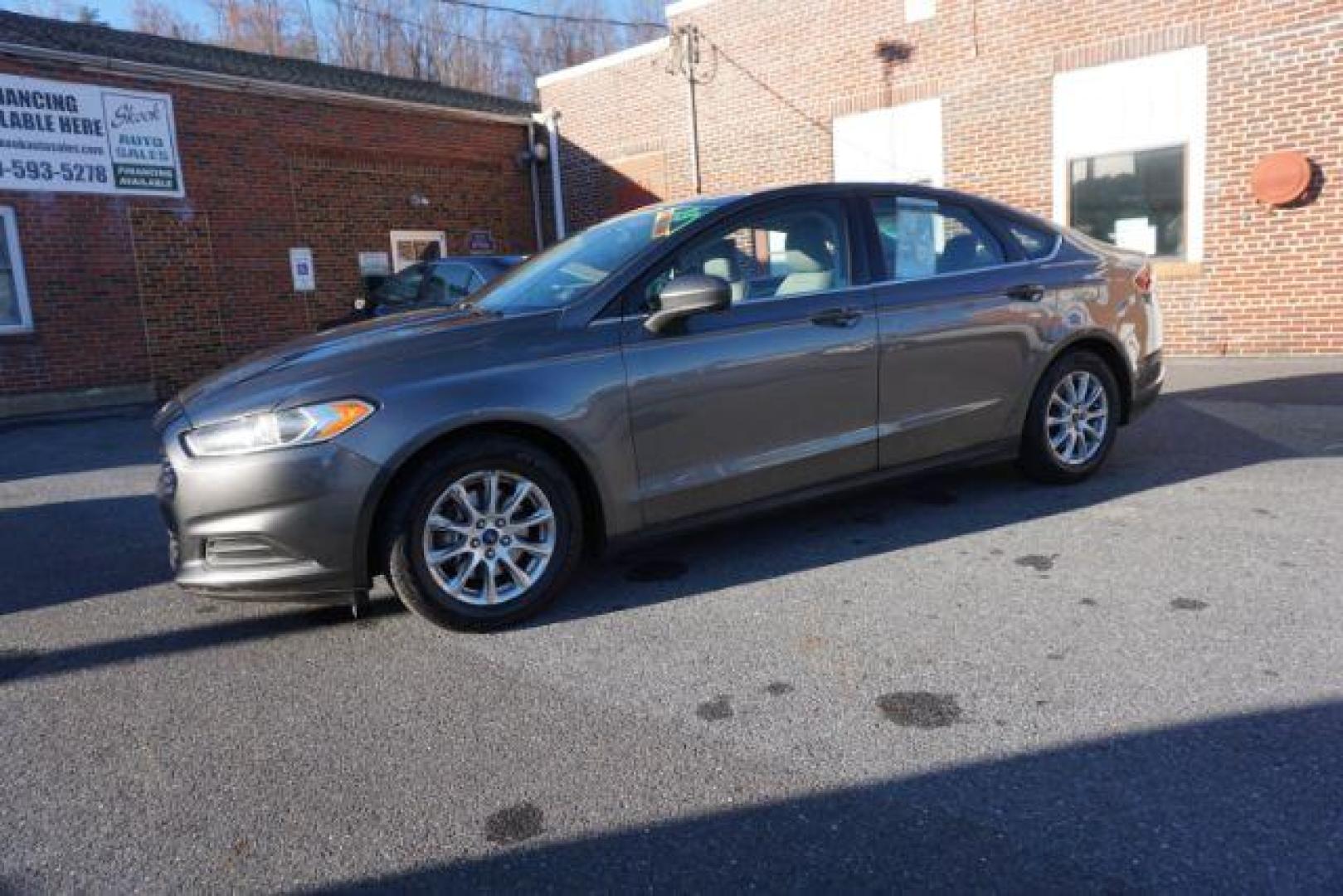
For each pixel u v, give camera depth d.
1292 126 9.70
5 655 3.61
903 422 4.35
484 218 16.44
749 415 3.92
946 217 4.64
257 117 13.48
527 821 2.35
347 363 3.37
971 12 11.64
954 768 2.47
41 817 2.48
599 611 3.68
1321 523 4.24
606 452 3.62
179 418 3.37
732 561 4.19
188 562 3.32
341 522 3.23
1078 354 4.94
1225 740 2.53
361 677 3.22
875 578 3.87
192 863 2.26
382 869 2.20
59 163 11.78
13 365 11.66
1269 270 10.06
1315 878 1.99
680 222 4.01
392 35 31.94
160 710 3.06
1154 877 2.02
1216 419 6.76
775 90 13.62
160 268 12.71
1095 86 10.87
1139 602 3.47
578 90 16.23
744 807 2.36
